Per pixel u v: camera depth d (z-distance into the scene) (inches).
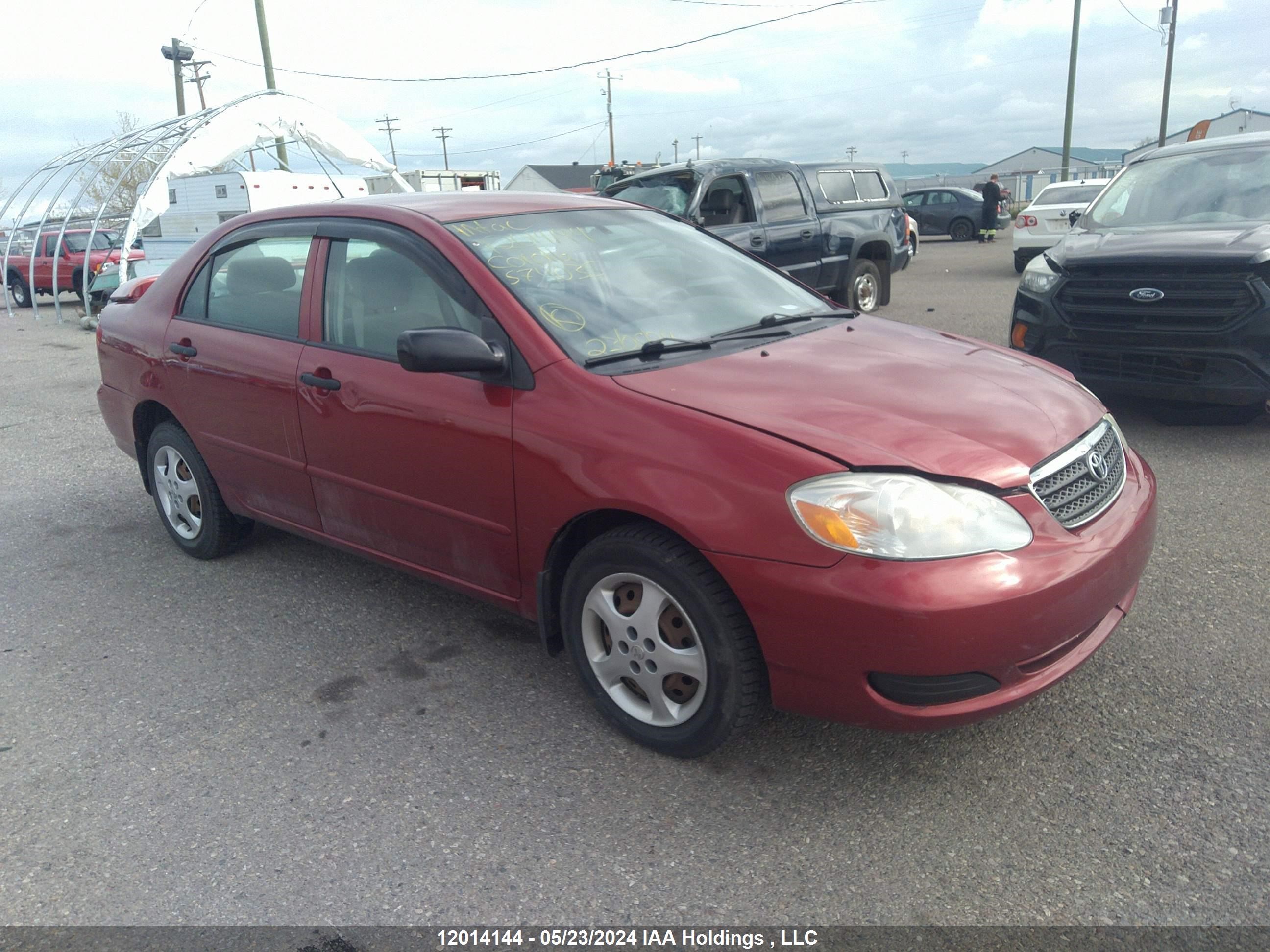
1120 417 251.6
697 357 122.7
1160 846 95.6
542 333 118.9
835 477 96.0
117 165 737.0
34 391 381.4
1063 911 88.3
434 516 129.7
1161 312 217.0
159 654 145.5
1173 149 279.6
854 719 99.1
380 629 150.8
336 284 142.2
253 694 132.6
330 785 111.4
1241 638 134.0
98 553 189.0
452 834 102.3
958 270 716.7
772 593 97.1
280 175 709.3
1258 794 102.1
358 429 135.2
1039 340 240.7
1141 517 112.4
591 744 117.5
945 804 103.8
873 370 120.2
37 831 105.4
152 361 171.8
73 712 130.0
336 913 91.8
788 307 148.0
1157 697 121.0
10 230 754.2
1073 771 107.8
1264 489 192.4
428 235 132.0
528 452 114.9
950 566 93.3
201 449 167.6
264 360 149.0
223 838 103.0
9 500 226.7
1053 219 626.2
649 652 110.7
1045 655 100.2
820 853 97.3
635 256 143.9
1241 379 211.9
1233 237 217.3
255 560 181.0
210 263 166.9
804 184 436.1
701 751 110.1
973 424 106.0
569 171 2677.2
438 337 112.7
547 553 117.1
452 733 121.2
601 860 97.7
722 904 91.3
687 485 101.8
